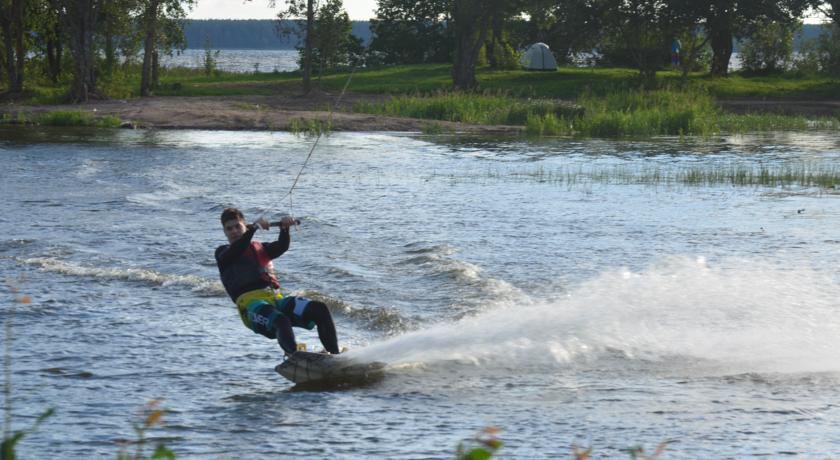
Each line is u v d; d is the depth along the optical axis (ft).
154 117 278.05
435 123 269.03
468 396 47.37
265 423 43.65
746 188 139.03
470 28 409.90
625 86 412.16
